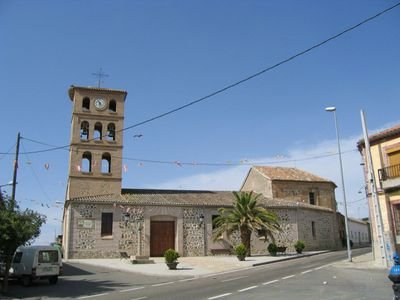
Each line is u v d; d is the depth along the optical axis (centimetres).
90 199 3788
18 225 1820
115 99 4359
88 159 4306
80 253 3647
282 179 5028
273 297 1377
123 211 3834
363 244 6556
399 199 2573
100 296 1641
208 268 2834
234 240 4100
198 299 1405
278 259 3381
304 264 2872
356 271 2264
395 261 989
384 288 1544
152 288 1839
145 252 3809
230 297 1419
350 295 1378
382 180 2669
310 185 5131
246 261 3262
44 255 2156
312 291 1502
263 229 3744
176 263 2764
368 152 2542
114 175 4159
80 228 3691
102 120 4266
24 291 1895
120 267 2909
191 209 4044
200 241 3988
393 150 2656
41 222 1936
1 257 1903
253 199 3872
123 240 3778
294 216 4388
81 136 4206
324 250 4512
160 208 3950
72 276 2475
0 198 1969
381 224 2489
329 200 5191
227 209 3922
